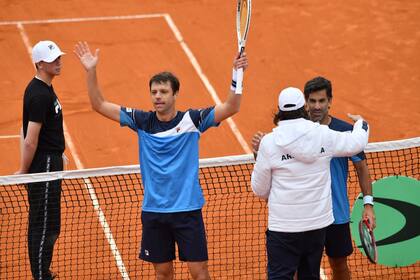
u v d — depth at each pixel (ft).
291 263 92.89
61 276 120.67
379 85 202.18
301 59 213.87
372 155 143.13
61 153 113.70
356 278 120.67
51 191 111.34
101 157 169.48
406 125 184.75
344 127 99.76
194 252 97.60
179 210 96.07
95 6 241.76
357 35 226.17
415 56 215.92
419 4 242.37
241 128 180.86
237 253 126.41
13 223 132.57
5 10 238.27
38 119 108.17
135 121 98.43
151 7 241.35
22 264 123.34
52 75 110.11
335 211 99.04
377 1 244.42
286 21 233.35
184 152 96.53
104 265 123.85
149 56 214.90
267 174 92.17
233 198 131.44
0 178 107.55
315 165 91.20
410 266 123.75
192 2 244.63
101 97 99.19
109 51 217.36
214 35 225.76
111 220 133.39
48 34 226.79
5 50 217.77
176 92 97.71
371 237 99.91
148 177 97.71
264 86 200.23
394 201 112.06
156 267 100.17
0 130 179.42
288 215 91.45
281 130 91.30
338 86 201.46
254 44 220.84
